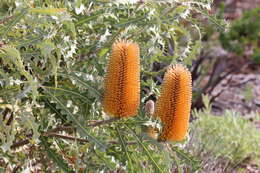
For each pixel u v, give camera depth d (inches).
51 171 60.7
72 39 57.1
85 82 53.9
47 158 60.1
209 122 93.2
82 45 59.1
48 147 56.4
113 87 52.4
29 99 55.4
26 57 53.2
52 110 56.0
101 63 59.2
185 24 93.0
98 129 58.7
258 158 90.4
